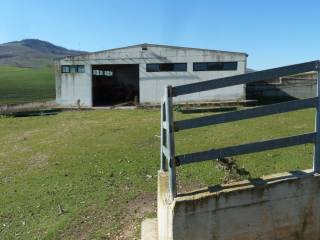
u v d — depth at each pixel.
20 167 16.12
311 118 22.61
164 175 7.00
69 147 19.09
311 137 5.89
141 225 8.52
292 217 5.76
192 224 5.52
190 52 35.69
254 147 5.91
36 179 14.02
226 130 19.97
